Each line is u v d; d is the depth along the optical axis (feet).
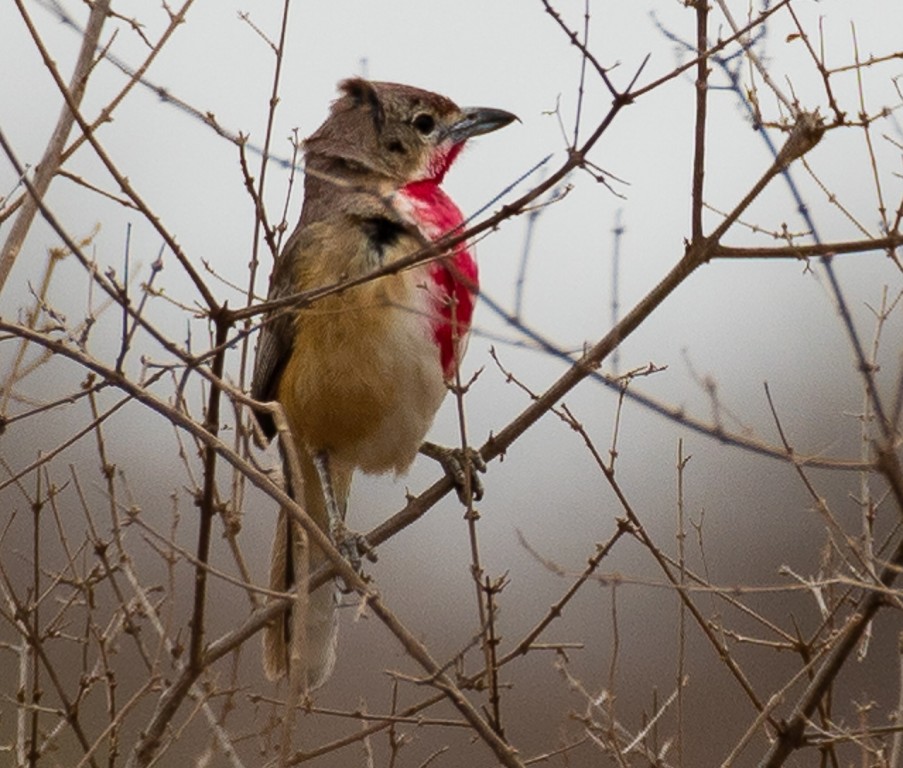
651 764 30.37
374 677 58.18
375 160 39.91
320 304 36.81
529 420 33.30
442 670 27.84
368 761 30.91
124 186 27.76
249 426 32.71
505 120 41.29
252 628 30.35
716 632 37.37
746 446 27.40
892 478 26.71
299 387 37.63
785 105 29.63
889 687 50.11
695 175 29.48
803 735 29.32
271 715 31.81
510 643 59.77
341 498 39.29
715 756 54.70
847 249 28.22
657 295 30.01
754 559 65.57
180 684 29.81
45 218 26.86
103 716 45.42
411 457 38.55
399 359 36.73
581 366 30.17
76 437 29.12
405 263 27.86
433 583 63.77
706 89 28.60
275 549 38.24
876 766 29.25
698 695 56.59
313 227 37.76
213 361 28.99
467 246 31.81
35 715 30.32
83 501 31.50
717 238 29.68
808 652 30.14
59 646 46.42
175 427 30.60
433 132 40.78
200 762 29.73
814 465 27.22
